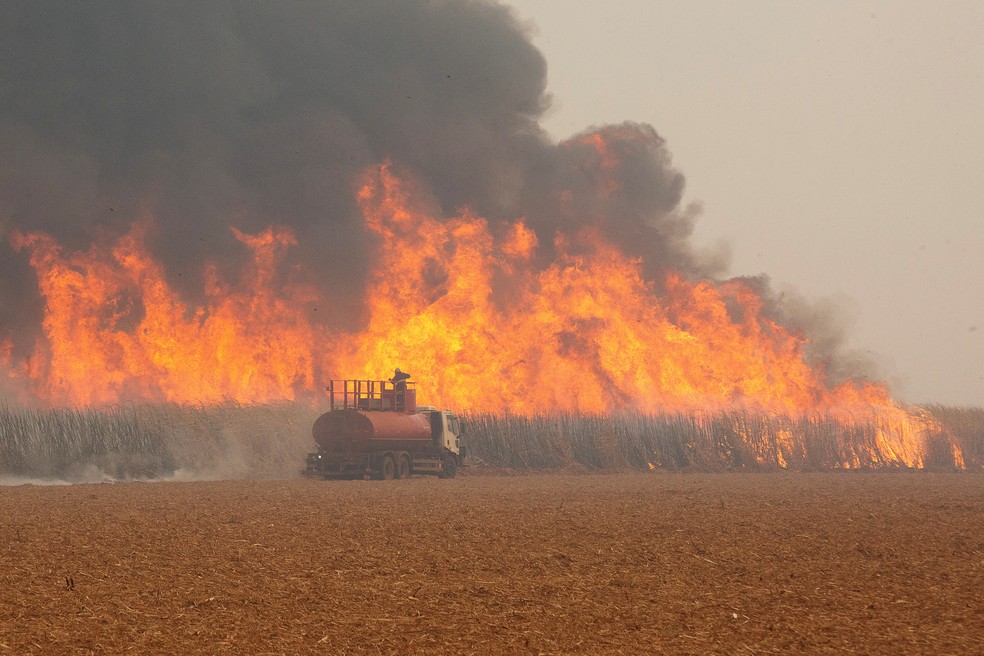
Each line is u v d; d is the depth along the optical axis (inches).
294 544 2906.0
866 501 4537.4
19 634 1742.1
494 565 2536.9
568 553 2751.0
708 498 4722.0
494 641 1736.0
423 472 6924.2
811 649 1683.1
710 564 2564.0
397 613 1950.1
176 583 2242.9
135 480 6392.7
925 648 1685.5
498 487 5649.6
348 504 4284.0
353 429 6520.7
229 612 1943.9
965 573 2413.9
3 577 2285.9
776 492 5216.5
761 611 1975.9
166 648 1674.5
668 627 1843.0
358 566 2508.6
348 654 1648.6
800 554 2738.7
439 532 3213.6
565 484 6013.8
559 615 1941.4
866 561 2615.7
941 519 3678.6
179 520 3540.8
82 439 6417.3
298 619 1892.2
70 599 2044.8
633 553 2748.5
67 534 3085.6
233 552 2726.4
